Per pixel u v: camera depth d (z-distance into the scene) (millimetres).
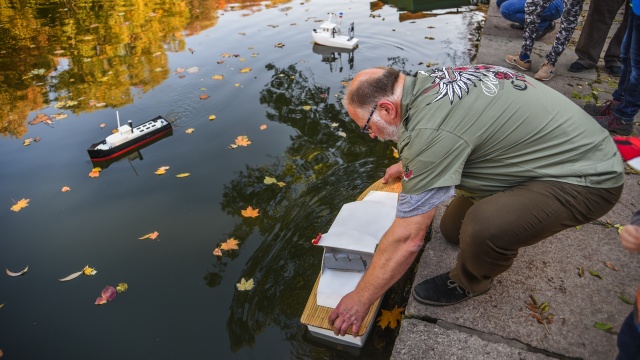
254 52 6055
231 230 3189
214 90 5094
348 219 2533
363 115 1876
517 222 1771
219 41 6504
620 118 3340
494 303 2191
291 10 7715
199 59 5934
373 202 2635
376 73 1850
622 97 3416
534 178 1793
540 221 1771
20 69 6004
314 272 2787
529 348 1988
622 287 2244
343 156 3857
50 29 7434
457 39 6086
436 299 2188
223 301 2676
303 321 2285
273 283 2750
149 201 3521
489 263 1907
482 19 6754
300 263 2861
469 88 1744
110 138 4121
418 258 2740
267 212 3316
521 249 2496
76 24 7602
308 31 6684
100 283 2854
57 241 3199
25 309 2719
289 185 3566
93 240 3186
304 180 3605
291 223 3188
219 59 5895
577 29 5684
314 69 5457
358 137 4094
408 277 2637
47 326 2607
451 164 1689
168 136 4328
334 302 2277
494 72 1837
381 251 1853
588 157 1759
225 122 4480
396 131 1887
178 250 3059
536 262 2406
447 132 1680
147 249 3082
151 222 3316
